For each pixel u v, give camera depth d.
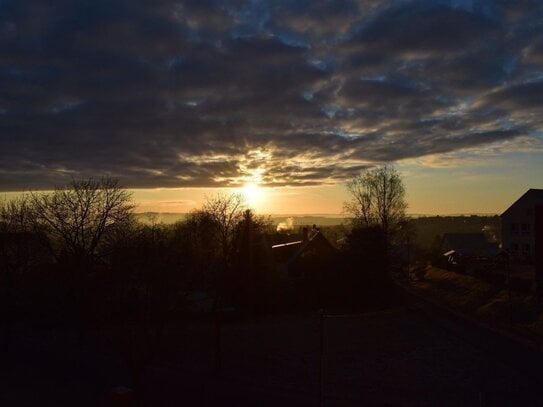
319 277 51.94
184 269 26.44
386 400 22.72
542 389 22.86
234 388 25.23
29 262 40.59
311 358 30.78
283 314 47.19
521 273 51.28
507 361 27.33
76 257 35.00
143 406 22.38
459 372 26.28
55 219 39.84
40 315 44.38
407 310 44.19
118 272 24.47
